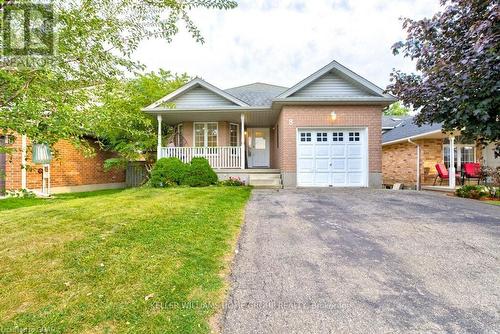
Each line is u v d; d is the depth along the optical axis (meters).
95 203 5.80
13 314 2.01
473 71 5.21
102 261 2.88
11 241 3.42
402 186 12.97
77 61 2.46
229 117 12.79
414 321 2.09
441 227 4.54
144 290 2.35
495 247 3.62
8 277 2.53
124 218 4.46
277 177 11.22
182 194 7.24
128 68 2.83
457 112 5.93
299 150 10.64
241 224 4.74
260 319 2.09
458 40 6.00
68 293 2.29
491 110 5.55
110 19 2.52
